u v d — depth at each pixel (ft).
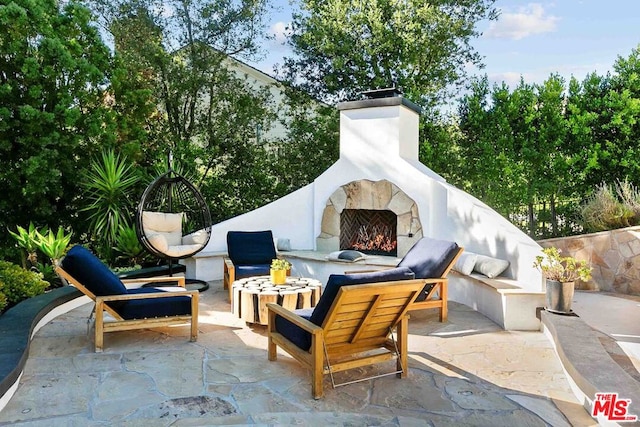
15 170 27.37
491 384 11.64
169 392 11.06
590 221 24.75
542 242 25.40
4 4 25.86
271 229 27.43
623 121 26.58
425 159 33.14
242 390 11.23
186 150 33.37
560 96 28.50
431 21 33.17
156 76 34.88
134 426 9.43
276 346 13.41
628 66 27.02
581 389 10.38
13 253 27.35
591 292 22.62
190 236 24.66
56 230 30.14
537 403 10.56
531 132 29.27
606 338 14.75
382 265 21.67
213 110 36.60
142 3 34.12
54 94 28.14
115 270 25.84
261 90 37.24
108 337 15.39
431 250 17.81
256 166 36.09
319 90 36.99
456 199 21.97
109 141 29.89
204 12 34.24
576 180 28.09
